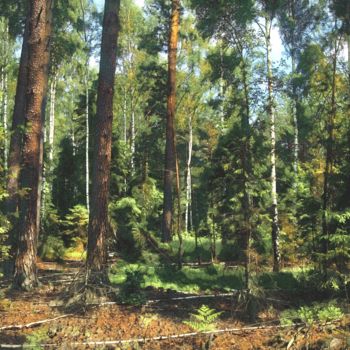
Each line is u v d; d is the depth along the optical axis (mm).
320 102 10953
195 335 7207
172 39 18422
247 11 15406
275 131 14531
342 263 9344
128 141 34969
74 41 27188
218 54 20266
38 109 10266
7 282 10391
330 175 9969
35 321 7688
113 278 11672
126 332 7422
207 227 16797
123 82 33219
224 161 9469
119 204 19094
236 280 11602
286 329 7312
